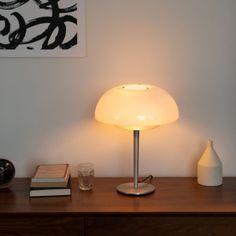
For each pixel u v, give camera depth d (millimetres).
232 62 1572
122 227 1218
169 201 1305
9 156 1628
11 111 1602
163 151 1633
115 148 1630
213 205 1264
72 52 1560
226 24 1553
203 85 1586
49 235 1225
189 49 1567
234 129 1611
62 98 1598
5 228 1222
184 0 1547
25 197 1366
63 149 1627
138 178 1543
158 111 1245
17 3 1527
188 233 1220
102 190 1438
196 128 1613
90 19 1551
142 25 1558
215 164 1479
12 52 1553
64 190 1373
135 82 1583
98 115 1320
